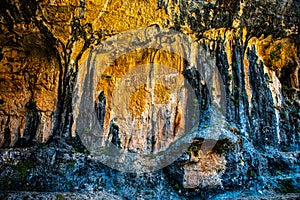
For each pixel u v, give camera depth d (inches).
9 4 235.5
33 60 287.9
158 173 276.5
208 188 257.8
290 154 298.0
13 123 279.6
